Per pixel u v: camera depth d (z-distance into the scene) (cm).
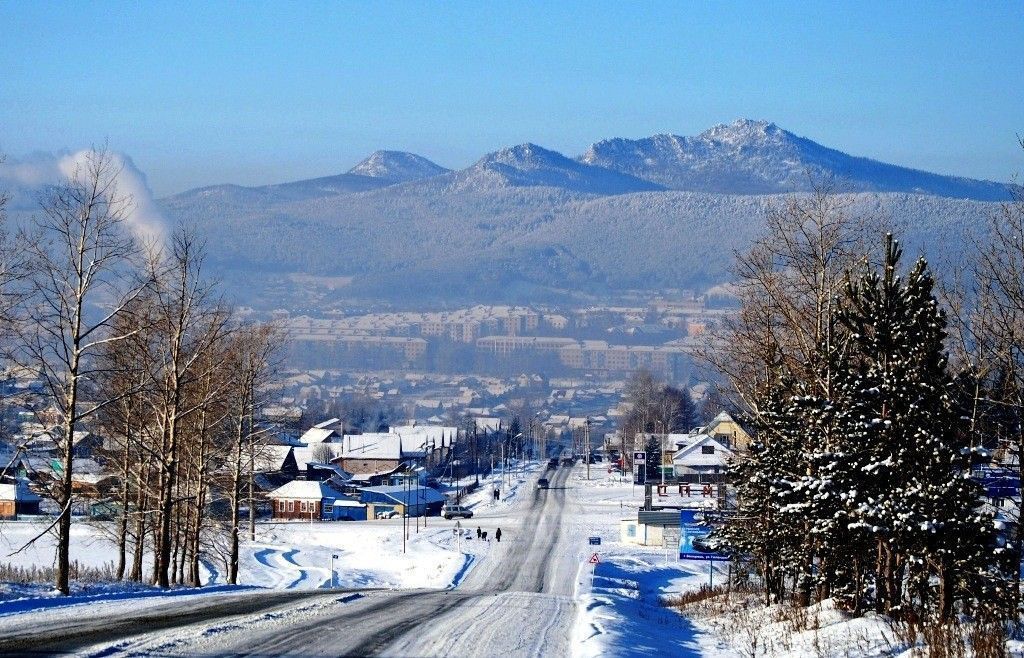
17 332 4503
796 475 4281
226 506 9012
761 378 5647
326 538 14962
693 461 18762
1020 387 3922
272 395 9219
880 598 3881
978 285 4081
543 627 3422
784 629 3653
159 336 6009
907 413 3509
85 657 2278
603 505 19275
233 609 3534
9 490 14312
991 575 3434
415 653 2650
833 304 4809
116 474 6412
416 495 19375
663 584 10806
